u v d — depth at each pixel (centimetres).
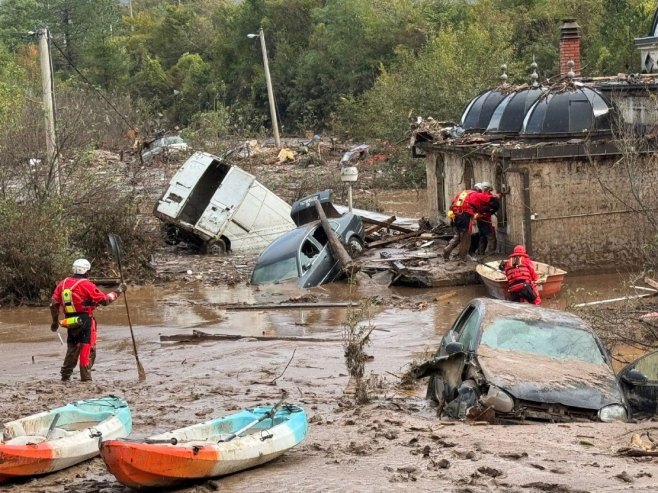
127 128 6234
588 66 5369
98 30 10256
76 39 10831
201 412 1153
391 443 927
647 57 3128
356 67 8119
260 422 907
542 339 1101
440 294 2177
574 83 2511
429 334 1762
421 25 8006
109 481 855
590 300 1998
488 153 2423
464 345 1131
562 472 799
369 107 5862
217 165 3086
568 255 2314
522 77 5091
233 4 11662
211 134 5962
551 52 6266
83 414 979
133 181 3272
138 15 11888
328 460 873
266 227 3034
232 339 1777
